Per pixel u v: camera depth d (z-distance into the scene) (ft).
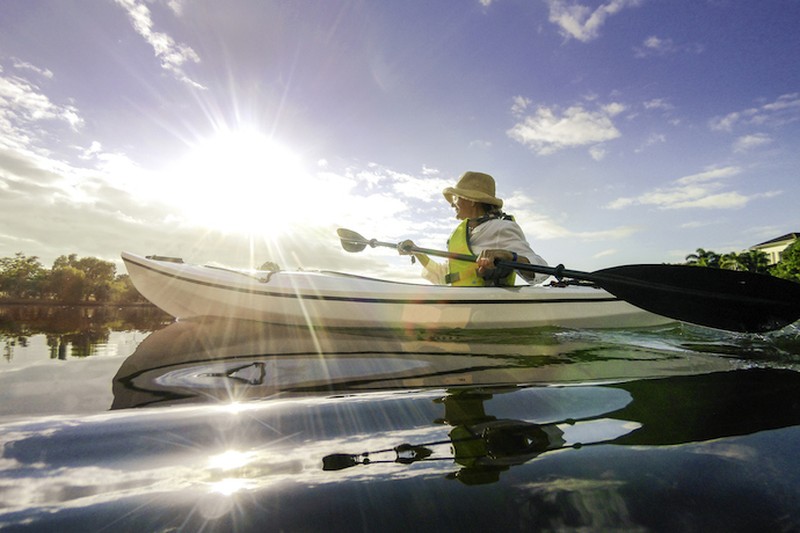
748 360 5.29
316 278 8.80
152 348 6.26
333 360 5.26
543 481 2.01
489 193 11.62
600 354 5.77
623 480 2.02
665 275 8.08
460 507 1.79
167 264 9.25
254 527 1.64
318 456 2.33
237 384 4.03
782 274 139.74
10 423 2.85
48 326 9.77
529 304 8.61
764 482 1.99
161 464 2.23
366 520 1.69
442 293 8.39
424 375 4.43
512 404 3.28
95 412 3.11
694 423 2.82
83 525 1.65
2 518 1.70
